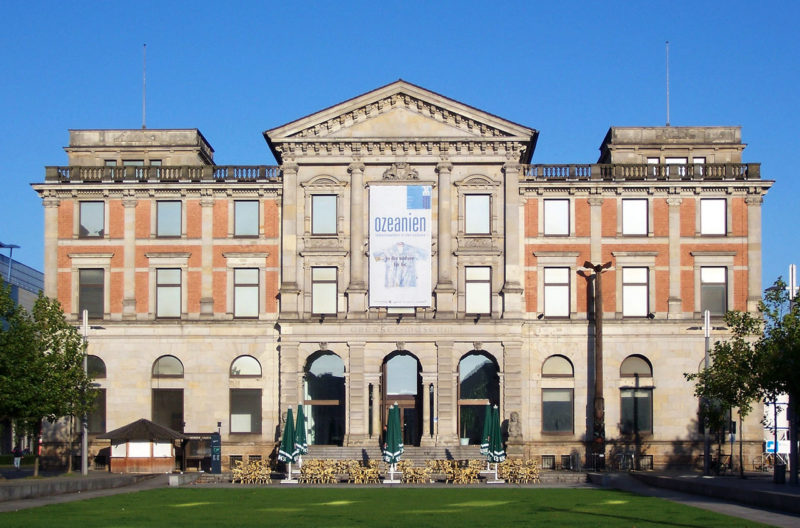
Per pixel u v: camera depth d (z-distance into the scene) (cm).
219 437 8331
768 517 4853
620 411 8994
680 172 9306
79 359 7788
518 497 6203
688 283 9144
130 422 9044
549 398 9044
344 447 8731
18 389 7188
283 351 8925
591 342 9062
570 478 7969
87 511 5244
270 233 9225
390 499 6078
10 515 5000
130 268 9219
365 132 9081
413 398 9081
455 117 9062
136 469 8262
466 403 8962
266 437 9000
